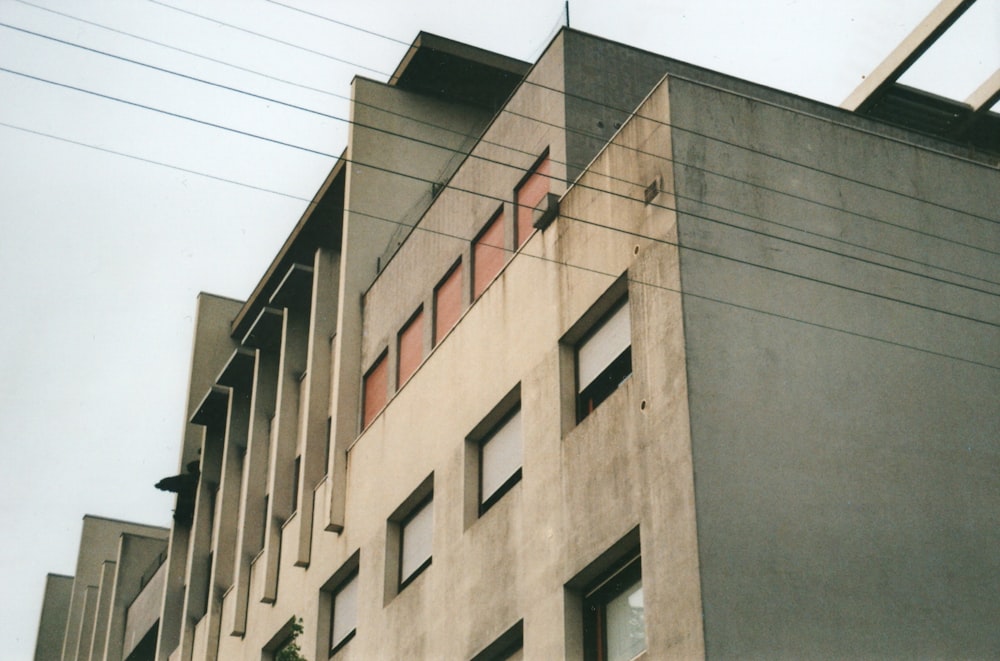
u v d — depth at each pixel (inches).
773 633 657.0
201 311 1726.1
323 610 1124.5
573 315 856.3
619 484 760.3
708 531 675.4
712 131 798.5
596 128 968.9
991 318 793.6
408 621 970.1
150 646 1695.4
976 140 1170.0
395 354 1139.3
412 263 1152.8
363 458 1117.7
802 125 816.3
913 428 737.6
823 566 679.7
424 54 1266.0
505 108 1061.8
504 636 844.0
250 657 1254.3
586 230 864.3
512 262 948.0
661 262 769.6
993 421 757.9
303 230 1376.7
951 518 716.0
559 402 845.8
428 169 1282.0
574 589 790.5
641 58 1013.2
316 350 1282.0
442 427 994.7
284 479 1309.1
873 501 706.2
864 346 754.2
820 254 775.7
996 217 830.5
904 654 670.5
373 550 1053.2
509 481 906.7
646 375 757.3
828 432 719.1
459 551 924.0
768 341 738.2
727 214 773.3
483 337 966.4
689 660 654.5
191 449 1658.5
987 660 683.4
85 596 1988.2
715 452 697.6
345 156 1298.0
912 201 815.1
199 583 1489.9
